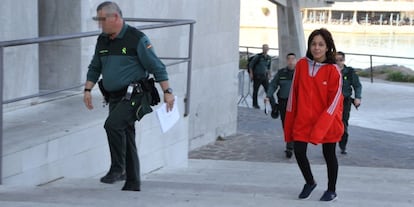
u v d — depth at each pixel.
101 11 5.59
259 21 82.25
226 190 6.84
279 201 5.77
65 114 7.84
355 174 9.56
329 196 6.09
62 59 9.75
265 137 14.91
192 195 6.05
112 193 5.85
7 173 5.98
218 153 13.03
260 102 21.97
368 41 67.75
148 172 8.54
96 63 5.93
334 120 5.89
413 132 15.92
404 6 83.06
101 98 9.10
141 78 5.76
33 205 5.05
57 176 6.64
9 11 8.10
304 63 5.89
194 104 13.77
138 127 8.13
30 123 7.22
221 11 14.89
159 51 12.26
